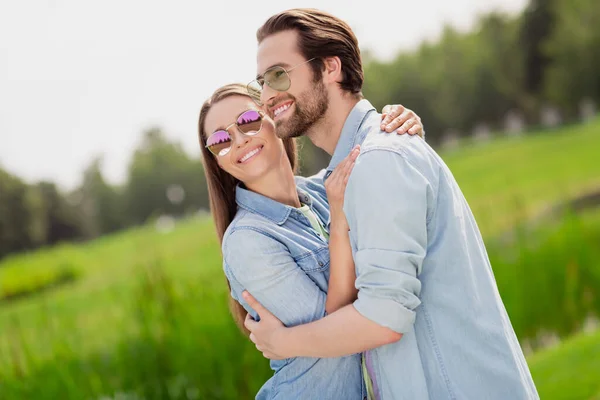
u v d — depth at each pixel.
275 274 2.07
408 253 1.78
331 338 1.86
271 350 2.05
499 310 1.95
